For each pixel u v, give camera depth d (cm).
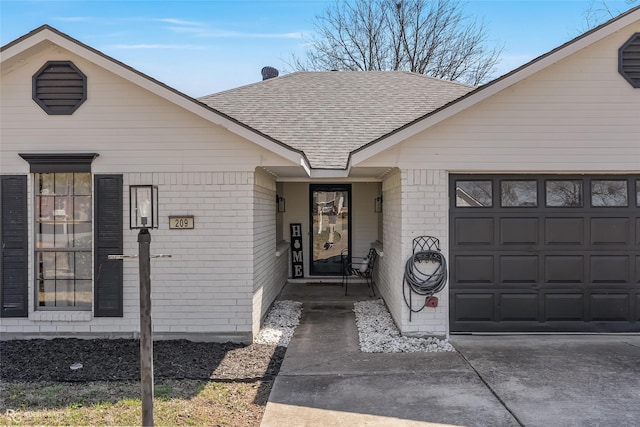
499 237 707
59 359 611
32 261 698
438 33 2555
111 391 505
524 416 439
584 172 700
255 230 724
